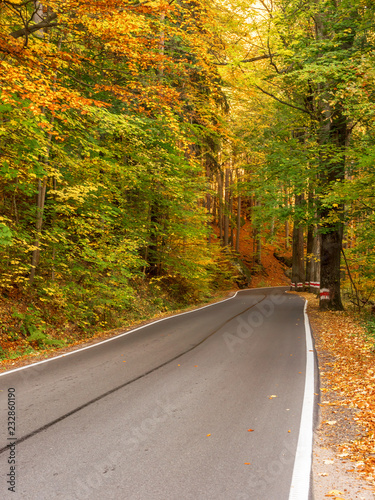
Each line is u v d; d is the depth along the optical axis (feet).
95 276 44.45
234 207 181.47
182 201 62.39
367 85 31.07
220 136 52.37
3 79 19.02
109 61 35.70
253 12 39.88
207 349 28.48
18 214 38.11
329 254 54.24
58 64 27.45
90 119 37.91
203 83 46.21
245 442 13.26
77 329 38.78
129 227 52.26
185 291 73.87
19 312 34.01
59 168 38.93
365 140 40.01
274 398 17.71
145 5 23.24
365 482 11.05
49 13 25.50
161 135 45.75
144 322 44.83
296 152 48.78
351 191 37.60
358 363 24.03
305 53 40.14
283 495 10.19
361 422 15.17
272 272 159.33
